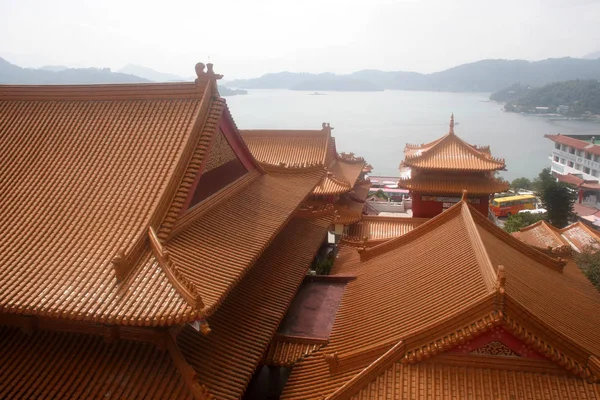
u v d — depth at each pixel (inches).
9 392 597.0
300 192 1098.1
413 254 920.9
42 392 594.9
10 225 697.6
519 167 6127.0
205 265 662.5
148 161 755.4
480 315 573.0
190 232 724.0
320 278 1015.0
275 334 791.7
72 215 700.0
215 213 818.2
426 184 1924.2
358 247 1154.7
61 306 559.8
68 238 664.4
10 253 649.0
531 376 567.5
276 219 903.7
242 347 693.9
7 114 895.1
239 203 902.4
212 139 785.6
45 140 836.0
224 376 626.2
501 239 983.0
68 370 615.5
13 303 570.9
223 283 634.2
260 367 842.8
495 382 566.9
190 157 749.9
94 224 679.1
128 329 629.3
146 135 797.2
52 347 645.9
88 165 777.6
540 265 962.7
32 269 621.9
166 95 833.5
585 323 740.0
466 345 579.8
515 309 561.6
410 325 667.4
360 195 2281.0
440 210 1964.8
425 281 786.2
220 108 809.5
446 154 1969.7
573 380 559.8
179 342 650.2
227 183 916.6
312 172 1242.0
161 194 687.1
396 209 2647.6
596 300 885.2
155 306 544.1
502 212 3191.4
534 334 564.7
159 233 664.4
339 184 1879.9
